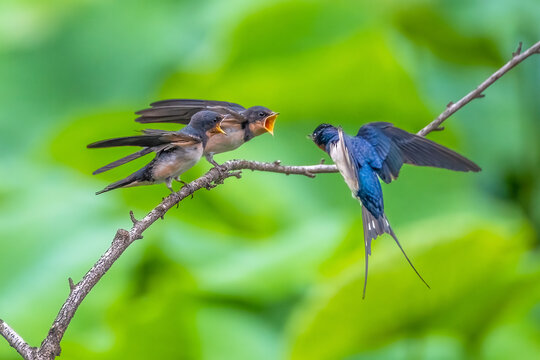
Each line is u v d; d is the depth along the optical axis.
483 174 15.85
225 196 14.14
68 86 17.39
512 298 11.37
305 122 15.59
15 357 12.16
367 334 11.26
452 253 10.60
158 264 13.48
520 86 16.69
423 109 15.38
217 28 16.47
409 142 8.01
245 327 12.47
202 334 12.20
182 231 14.03
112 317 12.44
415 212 14.46
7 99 17.14
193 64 15.71
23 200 14.77
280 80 15.25
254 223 14.26
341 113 15.66
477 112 16.27
